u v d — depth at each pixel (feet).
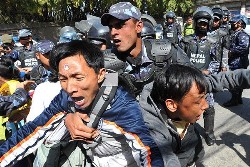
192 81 4.67
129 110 4.28
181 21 51.75
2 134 10.66
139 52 6.75
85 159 4.94
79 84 3.91
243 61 18.13
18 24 42.63
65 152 4.96
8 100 8.03
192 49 13.17
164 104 5.11
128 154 4.68
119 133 4.29
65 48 3.88
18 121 8.99
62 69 3.90
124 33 6.57
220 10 14.55
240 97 18.94
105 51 7.06
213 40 13.05
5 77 9.24
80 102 4.08
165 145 4.95
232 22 18.17
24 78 12.25
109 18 6.66
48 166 5.04
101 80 4.15
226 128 15.62
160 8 52.85
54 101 4.71
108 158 4.77
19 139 4.72
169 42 7.06
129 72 6.68
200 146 6.51
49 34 45.52
